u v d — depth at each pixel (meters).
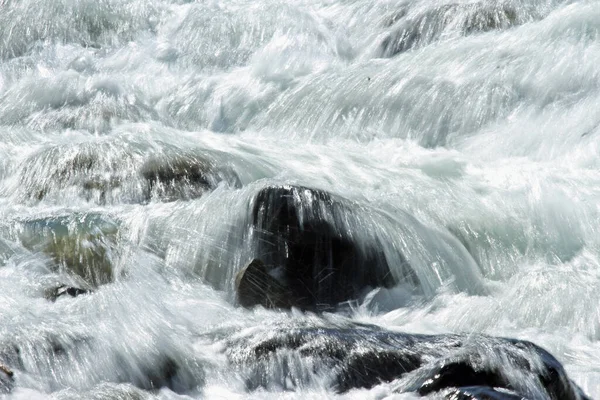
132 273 14.85
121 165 18.98
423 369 11.07
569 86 22.39
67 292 13.80
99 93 26.41
